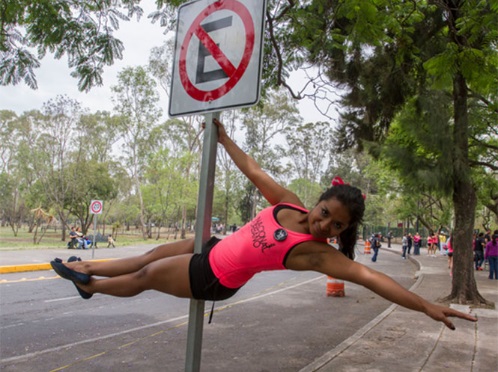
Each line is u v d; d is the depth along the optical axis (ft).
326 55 24.26
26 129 113.09
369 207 158.10
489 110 35.76
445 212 82.99
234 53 7.46
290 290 40.42
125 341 21.15
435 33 24.11
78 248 80.64
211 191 7.59
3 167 161.07
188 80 8.00
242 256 7.00
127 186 171.42
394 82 26.84
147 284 7.59
